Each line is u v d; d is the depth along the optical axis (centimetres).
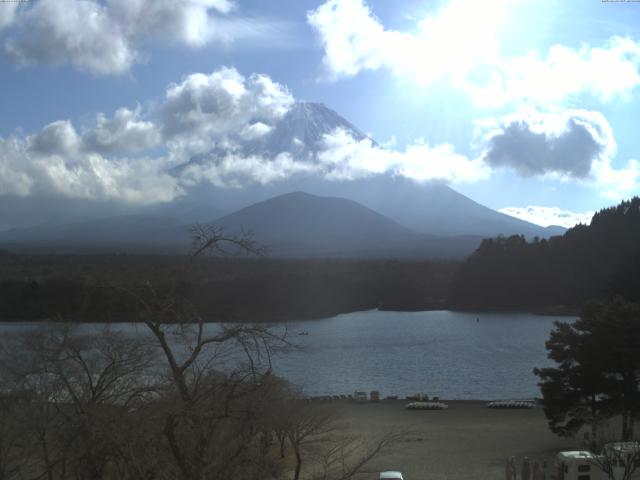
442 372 10231
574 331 4697
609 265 19575
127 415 1822
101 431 1725
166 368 2092
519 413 6331
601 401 4406
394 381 9469
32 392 2522
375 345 13388
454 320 19188
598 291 18362
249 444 1723
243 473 1738
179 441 1619
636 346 4194
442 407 6638
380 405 6944
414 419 5950
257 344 1688
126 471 1902
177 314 1681
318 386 8844
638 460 2912
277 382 2900
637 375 4394
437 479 3666
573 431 4466
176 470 1598
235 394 1634
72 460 1969
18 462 2588
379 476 3328
